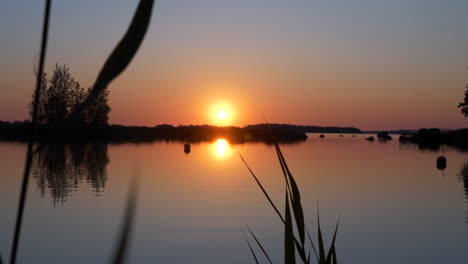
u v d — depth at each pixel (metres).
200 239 10.00
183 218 12.13
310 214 12.95
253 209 13.36
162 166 26.33
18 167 24.55
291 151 43.62
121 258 0.25
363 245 9.66
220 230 10.80
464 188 18.12
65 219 11.79
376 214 12.93
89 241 9.64
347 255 8.94
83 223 11.34
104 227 10.91
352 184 19.14
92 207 13.38
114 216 12.09
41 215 12.28
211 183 19.06
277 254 8.95
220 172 23.30
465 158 35.09
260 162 29.62
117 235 0.26
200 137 90.81
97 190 16.61
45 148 0.37
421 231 10.94
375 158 34.47
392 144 65.25
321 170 24.84
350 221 12.02
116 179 19.69
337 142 74.44
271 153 39.66
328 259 1.00
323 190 17.47
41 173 21.83
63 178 20.05
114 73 0.35
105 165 26.06
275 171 23.94
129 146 51.84
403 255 8.91
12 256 0.36
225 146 54.31
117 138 75.69
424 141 68.25
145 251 9.09
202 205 14.01
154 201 14.71
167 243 9.67
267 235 10.35
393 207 14.04
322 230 10.99
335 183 19.45
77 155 34.75
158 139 83.62
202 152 40.56
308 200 15.27
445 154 40.19
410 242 9.91
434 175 22.77
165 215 12.51
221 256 8.82
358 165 28.09
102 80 0.35
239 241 9.88
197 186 18.17
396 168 26.41
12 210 12.93
